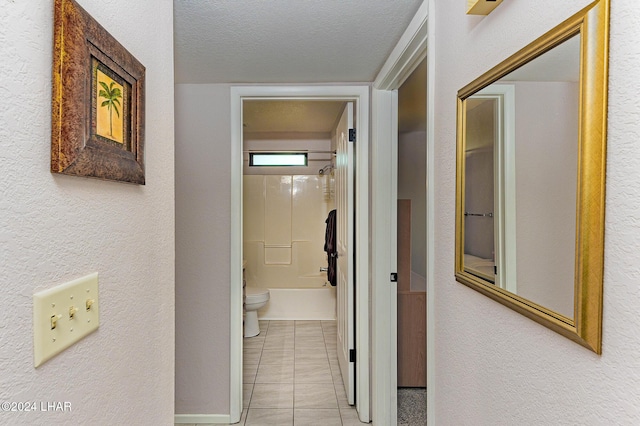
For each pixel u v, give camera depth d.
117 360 0.73
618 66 0.52
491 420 0.87
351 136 2.40
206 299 2.26
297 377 2.80
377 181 2.13
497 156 0.83
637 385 0.49
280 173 4.57
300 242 4.53
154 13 0.93
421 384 2.61
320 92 2.24
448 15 1.12
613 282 0.53
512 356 0.79
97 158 0.63
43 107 0.52
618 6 0.52
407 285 2.62
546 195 0.67
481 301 0.92
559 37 0.62
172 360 1.03
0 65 0.45
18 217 0.48
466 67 1.00
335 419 2.26
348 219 2.42
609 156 0.54
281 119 3.57
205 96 2.24
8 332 0.46
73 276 0.59
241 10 1.42
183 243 2.25
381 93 2.13
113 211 0.72
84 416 0.62
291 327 3.98
